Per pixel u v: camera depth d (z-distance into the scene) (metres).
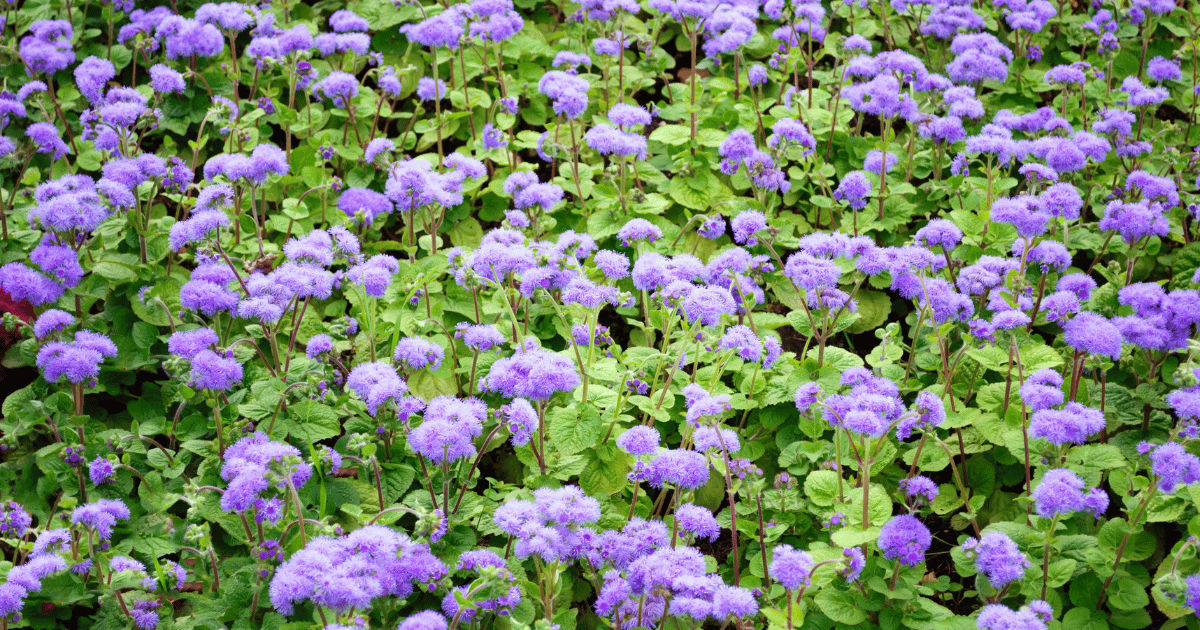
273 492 2.01
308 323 2.22
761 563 2.00
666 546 1.93
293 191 2.40
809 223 2.41
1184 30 2.67
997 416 2.09
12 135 2.42
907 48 2.67
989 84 2.57
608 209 2.33
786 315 2.24
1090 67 2.45
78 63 2.55
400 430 2.06
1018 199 2.18
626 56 2.64
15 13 2.57
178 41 2.42
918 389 2.15
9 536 1.99
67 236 2.18
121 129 2.28
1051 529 1.95
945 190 2.36
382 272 2.13
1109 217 2.23
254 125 2.47
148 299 2.10
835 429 2.05
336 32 2.62
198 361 2.03
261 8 2.62
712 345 2.06
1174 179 2.42
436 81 2.42
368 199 2.34
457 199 2.29
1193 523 1.96
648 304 2.23
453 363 2.19
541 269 2.09
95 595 1.98
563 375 1.98
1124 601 1.96
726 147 2.31
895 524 1.92
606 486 2.04
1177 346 2.11
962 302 2.14
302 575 1.83
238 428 2.05
